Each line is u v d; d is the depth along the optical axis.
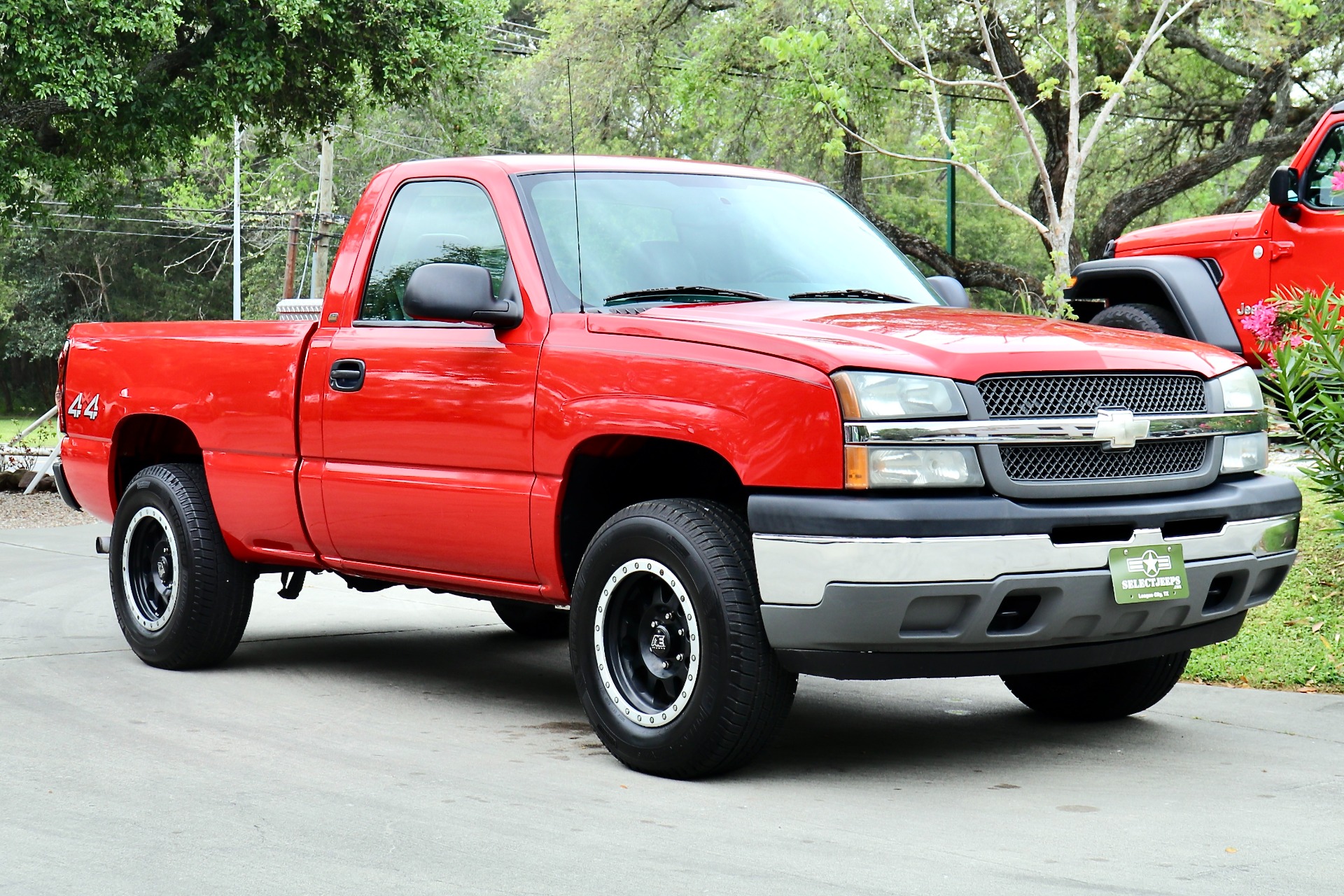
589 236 5.58
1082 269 11.27
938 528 4.42
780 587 4.53
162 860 4.00
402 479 5.74
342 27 18.05
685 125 27.42
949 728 5.82
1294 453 10.08
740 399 4.66
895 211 49.59
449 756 5.27
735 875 3.86
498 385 5.38
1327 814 4.48
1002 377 4.63
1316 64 25.89
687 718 4.78
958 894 3.70
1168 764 5.18
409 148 40.03
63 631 8.04
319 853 4.06
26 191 22.09
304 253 51.53
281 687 6.62
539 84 28.53
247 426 6.47
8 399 64.25
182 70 18.41
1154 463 4.93
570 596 5.39
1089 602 4.64
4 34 15.80
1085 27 23.88
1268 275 10.32
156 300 59.47
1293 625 7.01
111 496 7.37
